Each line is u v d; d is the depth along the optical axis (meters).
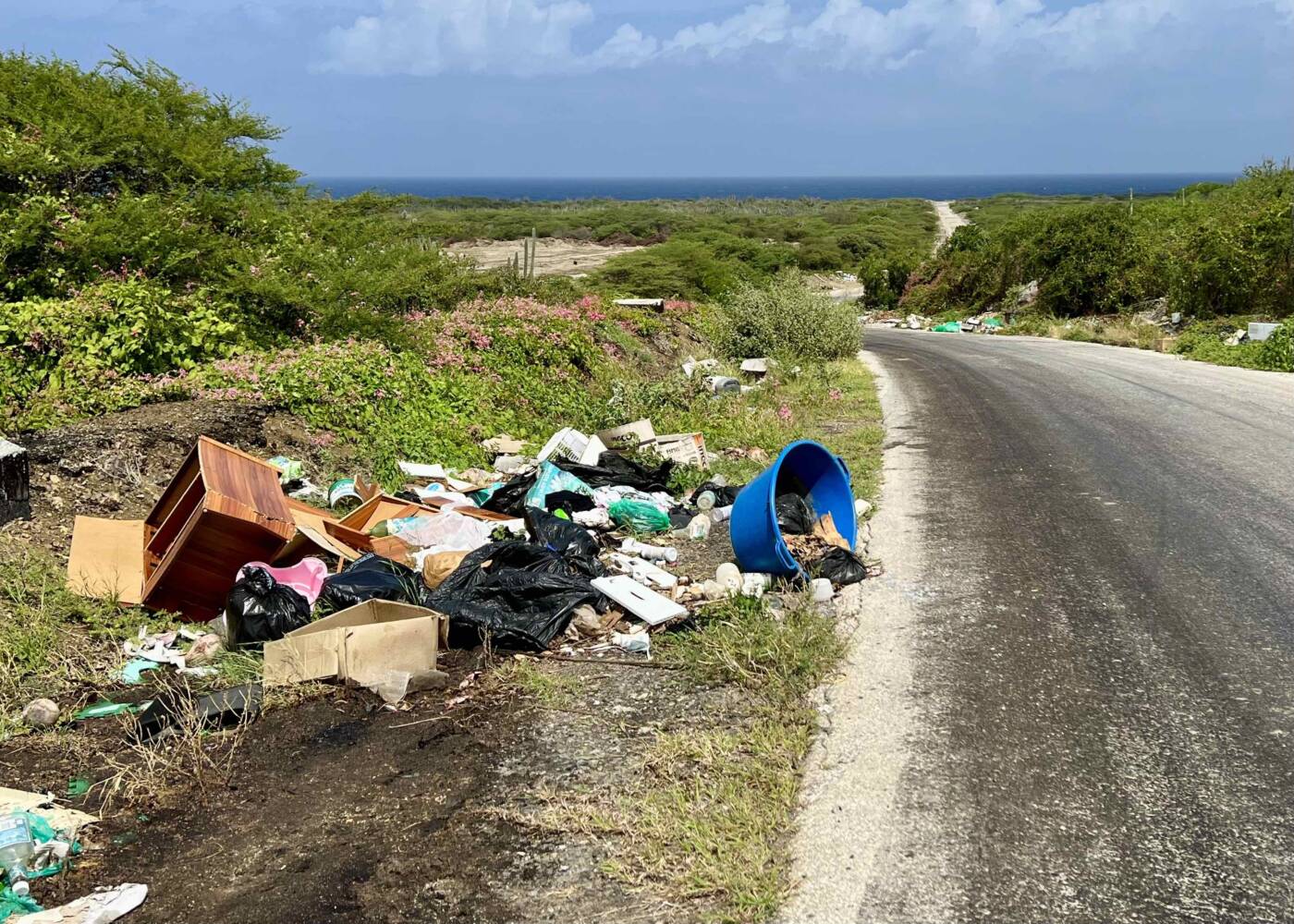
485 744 4.36
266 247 11.80
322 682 4.85
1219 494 8.10
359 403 9.38
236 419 8.09
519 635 5.33
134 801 3.94
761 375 16.97
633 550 6.98
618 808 3.83
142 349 8.77
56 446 6.81
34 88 11.50
